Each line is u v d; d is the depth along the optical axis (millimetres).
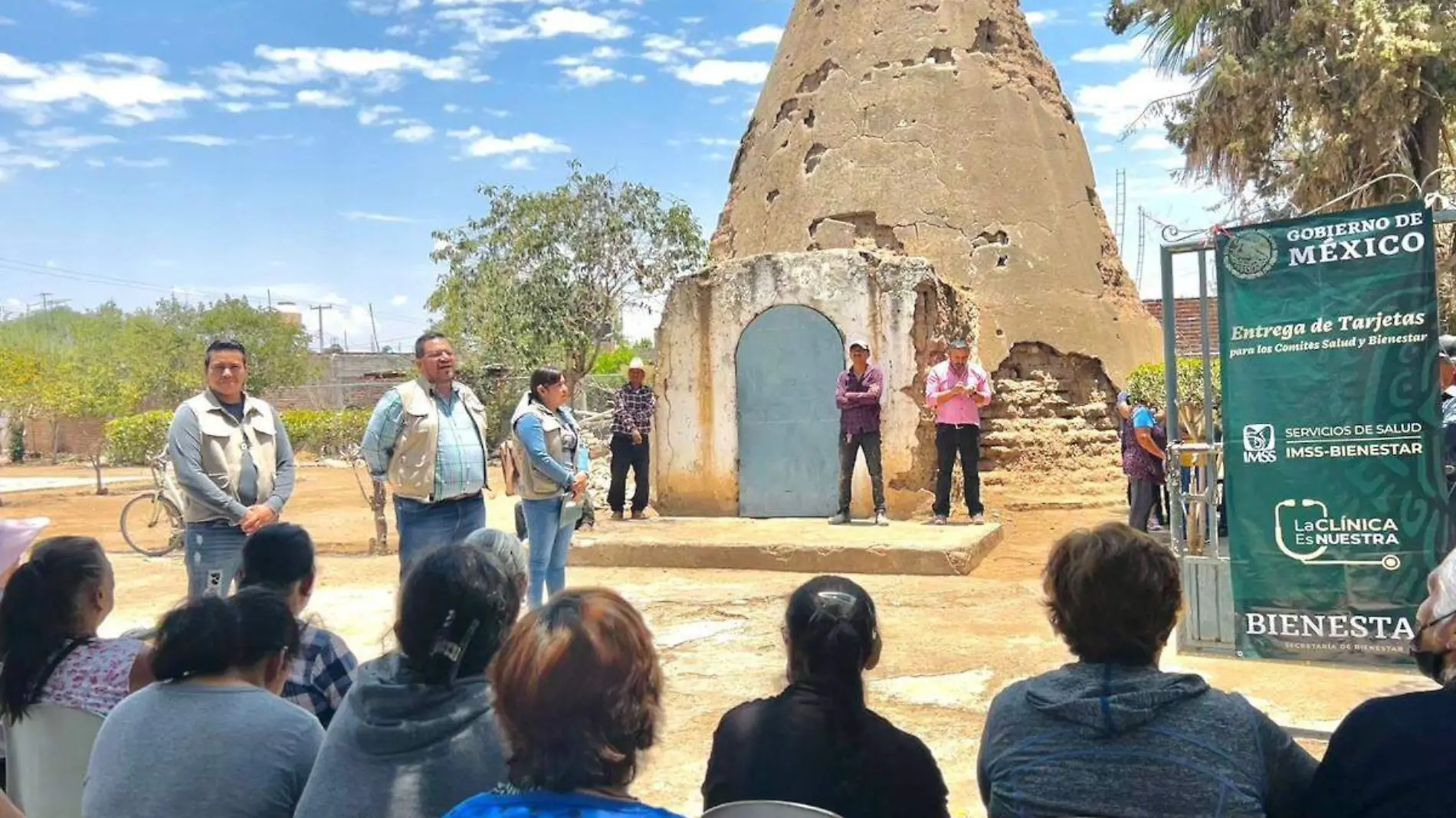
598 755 2238
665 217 29344
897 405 11797
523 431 7207
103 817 2863
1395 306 5168
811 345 12070
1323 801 2613
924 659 6805
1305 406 5375
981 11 14594
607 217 28891
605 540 10484
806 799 2758
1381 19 11641
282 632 3252
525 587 3793
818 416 12039
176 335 49219
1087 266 14047
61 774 3428
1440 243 12281
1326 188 12375
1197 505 8039
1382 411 5207
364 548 12625
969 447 11211
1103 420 13562
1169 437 6371
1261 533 5492
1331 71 12258
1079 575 2770
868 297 11883
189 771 2883
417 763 2641
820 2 15055
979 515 11273
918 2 14430
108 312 72250
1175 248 5949
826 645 2850
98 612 3650
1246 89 12781
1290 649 5445
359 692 2746
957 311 12492
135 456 27688
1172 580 2758
